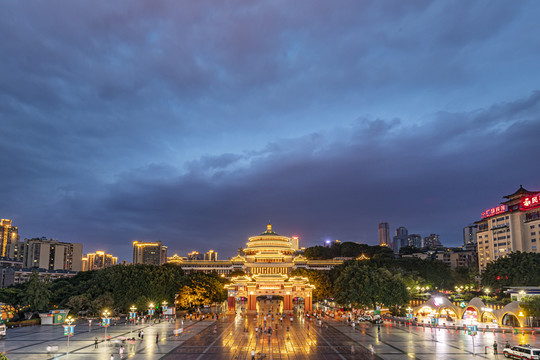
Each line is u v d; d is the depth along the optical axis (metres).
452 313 135.12
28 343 89.50
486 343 89.19
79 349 82.19
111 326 120.75
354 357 74.81
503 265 166.62
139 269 150.75
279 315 155.12
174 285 157.12
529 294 129.75
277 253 195.38
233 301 170.00
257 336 101.06
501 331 107.69
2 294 133.00
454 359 72.50
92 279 153.00
